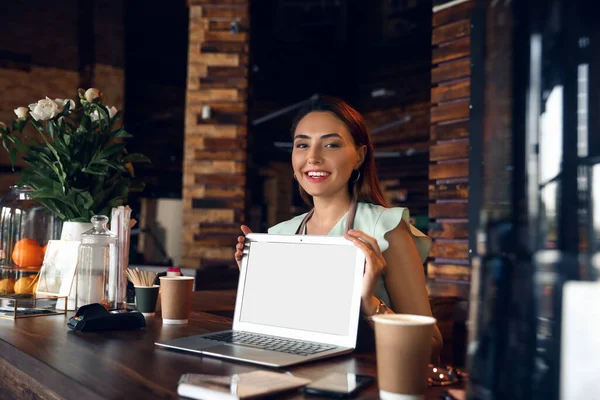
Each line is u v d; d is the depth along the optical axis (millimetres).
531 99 435
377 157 10578
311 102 1718
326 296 1242
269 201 10812
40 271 1780
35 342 1241
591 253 410
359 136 1700
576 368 412
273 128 10859
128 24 9125
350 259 1231
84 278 1665
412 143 10164
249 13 5145
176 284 1498
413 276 1582
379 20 10727
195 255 5020
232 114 5066
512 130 448
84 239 1680
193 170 5070
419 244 1706
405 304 1567
